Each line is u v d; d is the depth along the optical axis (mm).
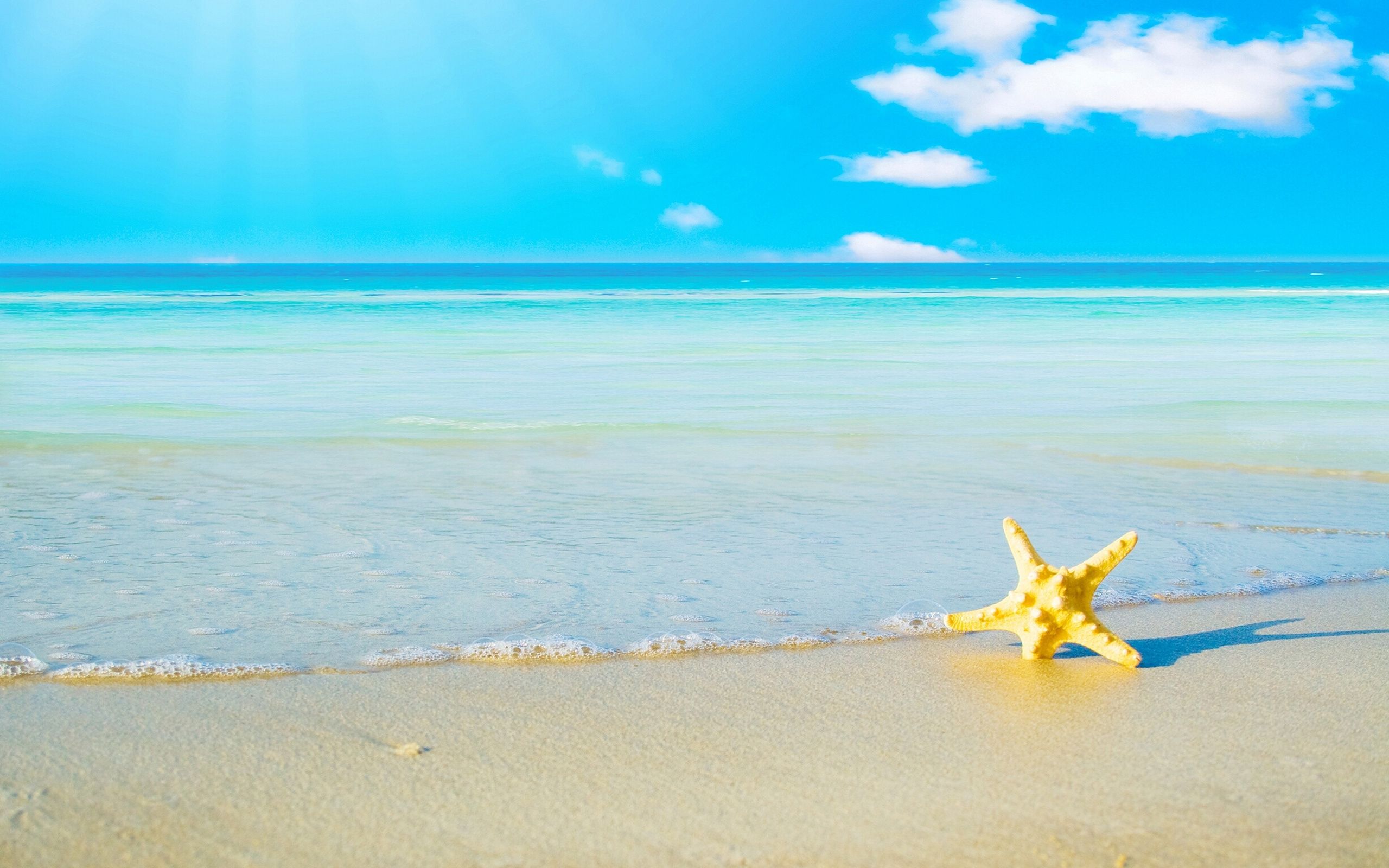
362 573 5344
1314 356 17688
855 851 2695
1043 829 2824
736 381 14273
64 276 92312
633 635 4457
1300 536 6391
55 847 2652
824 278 92625
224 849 2664
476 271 161500
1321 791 3064
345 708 3609
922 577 5441
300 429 10102
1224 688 3910
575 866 2607
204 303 31594
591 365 16172
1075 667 4148
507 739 3367
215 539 5984
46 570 5270
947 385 13875
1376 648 4398
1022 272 156750
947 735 3451
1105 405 12078
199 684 3816
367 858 2637
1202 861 2664
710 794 3004
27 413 10930
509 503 7070
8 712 3514
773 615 4770
